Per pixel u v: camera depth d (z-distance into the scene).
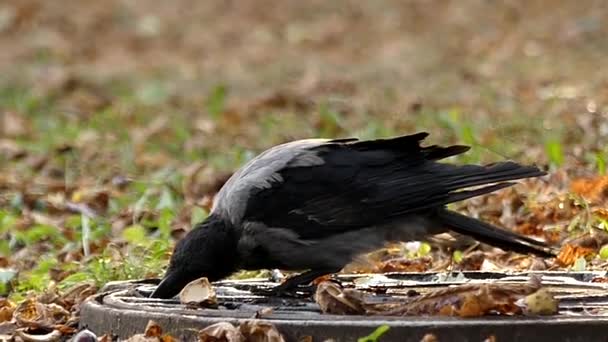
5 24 36.47
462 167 8.98
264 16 37.69
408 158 9.13
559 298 8.59
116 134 21.72
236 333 8.00
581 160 15.17
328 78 28.30
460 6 36.00
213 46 34.91
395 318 7.91
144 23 37.16
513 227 12.55
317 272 9.34
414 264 11.50
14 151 20.17
